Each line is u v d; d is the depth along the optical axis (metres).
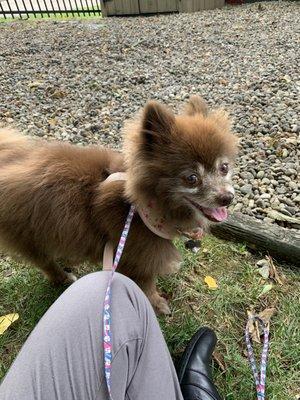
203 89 1.32
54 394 0.35
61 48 1.76
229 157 0.54
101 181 0.54
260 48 1.64
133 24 2.14
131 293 0.43
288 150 0.99
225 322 0.64
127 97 1.29
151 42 1.78
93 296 0.40
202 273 0.72
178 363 0.56
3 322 0.63
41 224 0.55
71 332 0.38
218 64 1.51
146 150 0.50
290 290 0.68
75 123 1.15
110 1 2.46
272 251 0.73
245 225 0.75
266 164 0.96
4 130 0.63
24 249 0.61
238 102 1.21
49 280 0.70
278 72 1.38
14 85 1.40
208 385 0.52
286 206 0.85
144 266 0.57
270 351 0.60
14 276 0.71
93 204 0.54
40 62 1.60
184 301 0.67
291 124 1.08
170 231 0.54
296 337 0.61
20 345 0.61
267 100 1.21
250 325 0.63
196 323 0.64
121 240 0.49
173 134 0.50
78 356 0.37
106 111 1.21
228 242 0.77
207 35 1.86
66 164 0.55
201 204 0.51
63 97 1.30
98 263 0.62
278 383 0.56
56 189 0.53
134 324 0.40
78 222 0.54
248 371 0.57
